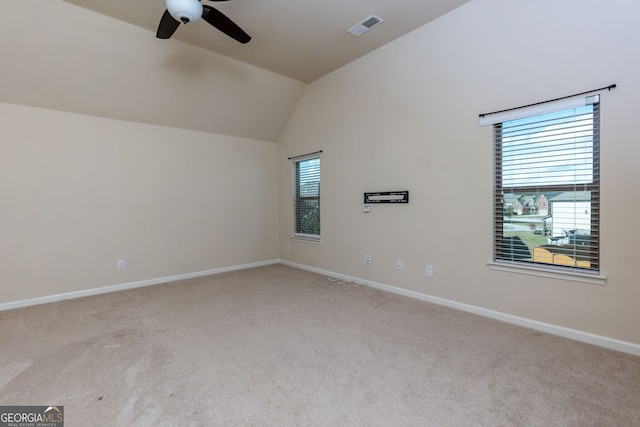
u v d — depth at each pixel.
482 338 2.33
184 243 4.42
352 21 3.00
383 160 3.58
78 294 3.58
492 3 2.63
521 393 1.67
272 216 5.44
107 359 2.09
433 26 3.03
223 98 4.24
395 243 3.50
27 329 2.61
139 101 3.79
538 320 2.47
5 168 3.20
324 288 3.78
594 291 2.21
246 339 2.38
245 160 5.07
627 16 2.03
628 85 2.04
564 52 2.28
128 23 3.03
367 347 2.22
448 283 3.03
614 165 2.11
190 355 2.13
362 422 1.47
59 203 3.49
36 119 3.35
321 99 4.42
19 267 3.26
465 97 2.84
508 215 2.67
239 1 2.65
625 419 1.46
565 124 2.34
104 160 3.77
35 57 2.98
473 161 2.81
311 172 4.80
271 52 3.63
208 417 1.51
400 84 3.36
